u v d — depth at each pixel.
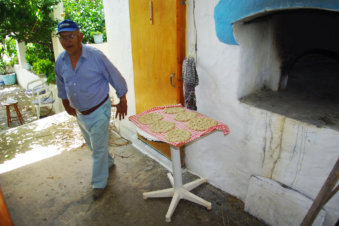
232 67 2.07
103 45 6.72
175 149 2.25
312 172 1.77
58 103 6.83
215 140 2.48
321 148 1.67
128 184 2.80
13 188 2.83
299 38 2.09
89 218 2.37
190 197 2.40
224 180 2.55
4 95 9.04
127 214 2.39
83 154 3.48
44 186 2.84
